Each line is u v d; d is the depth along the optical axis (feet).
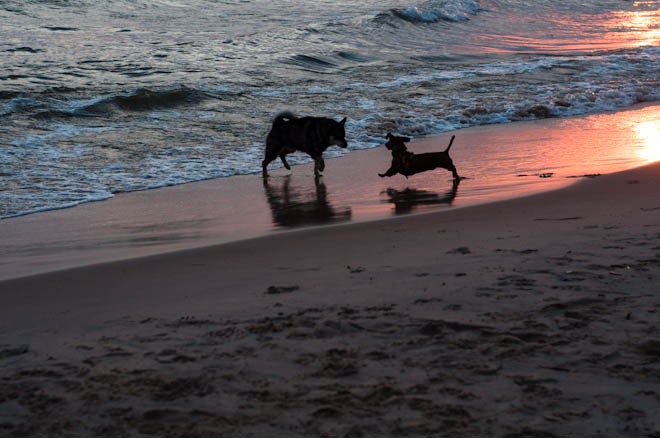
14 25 83.10
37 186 31.37
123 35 81.25
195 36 82.28
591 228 18.90
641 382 9.53
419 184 30.55
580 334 11.29
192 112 48.91
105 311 13.92
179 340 11.72
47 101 48.67
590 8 130.21
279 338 11.55
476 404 9.00
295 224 23.73
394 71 68.49
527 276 14.60
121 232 23.58
